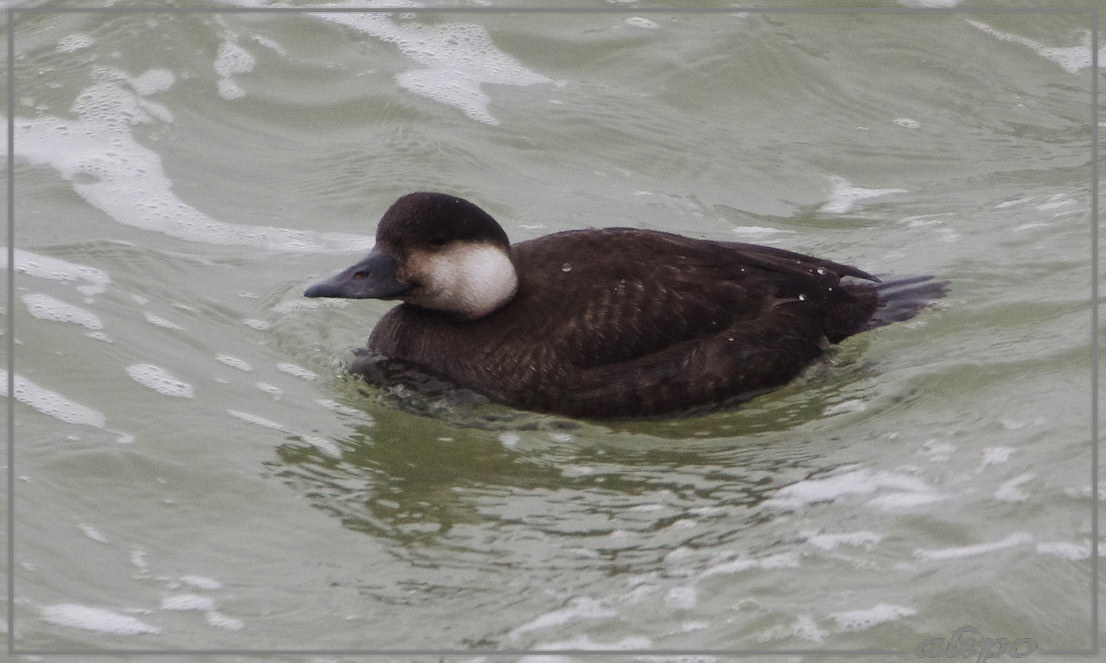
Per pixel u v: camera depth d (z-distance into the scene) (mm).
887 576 8023
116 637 7797
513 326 10570
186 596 8188
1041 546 8172
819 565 8188
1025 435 9406
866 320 11047
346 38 16078
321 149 14477
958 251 12367
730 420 10273
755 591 7988
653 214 13492
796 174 14297
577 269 10680
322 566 8492
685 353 10375
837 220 13391
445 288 10625
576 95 15391
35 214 13039
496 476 9555
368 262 10695
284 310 11883
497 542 8711
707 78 15609
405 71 15609
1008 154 14516
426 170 14039
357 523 8953
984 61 15961
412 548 8656
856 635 7555
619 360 10359
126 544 8672
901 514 8641
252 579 8367
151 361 10812
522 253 10945
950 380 10367
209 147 14406
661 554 8453
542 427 10242
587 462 9758
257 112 14945
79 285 11820
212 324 11562
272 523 8945
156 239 12828
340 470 9586
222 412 10219
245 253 12773
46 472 9281
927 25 16359
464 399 10531
